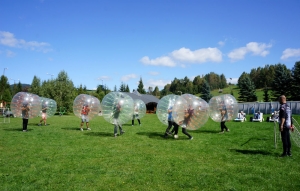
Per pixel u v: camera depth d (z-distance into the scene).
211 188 6.09
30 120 30.09
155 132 17.20
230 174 7.16
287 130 9.33
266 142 12.60
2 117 36.22
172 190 5.98
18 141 12.94
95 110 18.56
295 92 59.72
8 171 7.48
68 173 7.29
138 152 10.17
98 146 11.55
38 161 8.66
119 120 14.56
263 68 129.00
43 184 6.34
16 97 16.89
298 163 8.37
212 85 155.75
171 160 8.80
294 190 5.99
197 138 14.14
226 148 11.05
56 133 16.41
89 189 6.00
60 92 57.12
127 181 6.58
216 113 17.08
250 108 45.25
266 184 6.35
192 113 13.11
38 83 71.94
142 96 71.56
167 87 184.50
